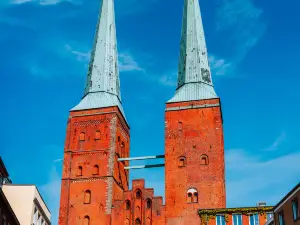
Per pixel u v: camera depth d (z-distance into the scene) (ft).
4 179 199.41
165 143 236.43
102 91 264.31
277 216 173.47
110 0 293.84
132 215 228.84
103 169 239.30
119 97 272.51
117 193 242.37
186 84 253.44
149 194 231.71
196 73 256.52
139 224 227.40
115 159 245.04
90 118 253.03
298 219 153.79
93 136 248.52
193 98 244.22
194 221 216.54
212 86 254.68
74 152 246.06
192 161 230.27
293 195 158.10
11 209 170.71
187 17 277.03
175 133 237.66
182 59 264.93
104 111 253.24
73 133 250.78
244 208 207.92
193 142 234.38
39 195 204.44
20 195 191.21
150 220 226.17
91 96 263.29
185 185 225.97
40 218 208.74
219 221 209.46
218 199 220.84
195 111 240.53
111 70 273.54
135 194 233.76
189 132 236.63
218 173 225.97
